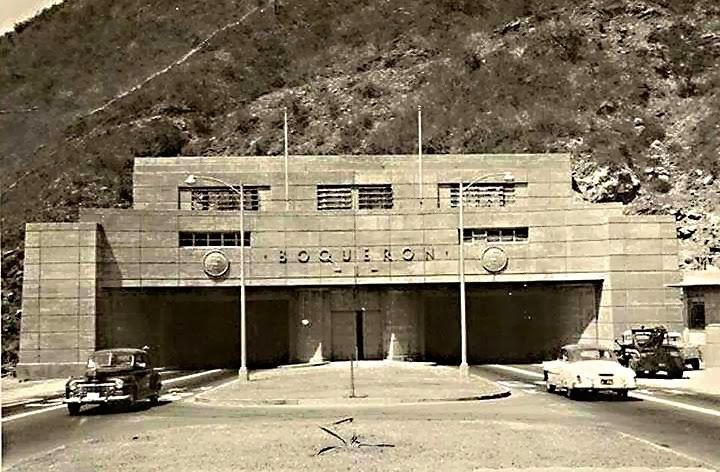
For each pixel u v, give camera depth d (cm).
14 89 13550
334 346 5625
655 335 4200
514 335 6150
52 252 5041
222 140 10862
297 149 10606
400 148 10194
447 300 6166
